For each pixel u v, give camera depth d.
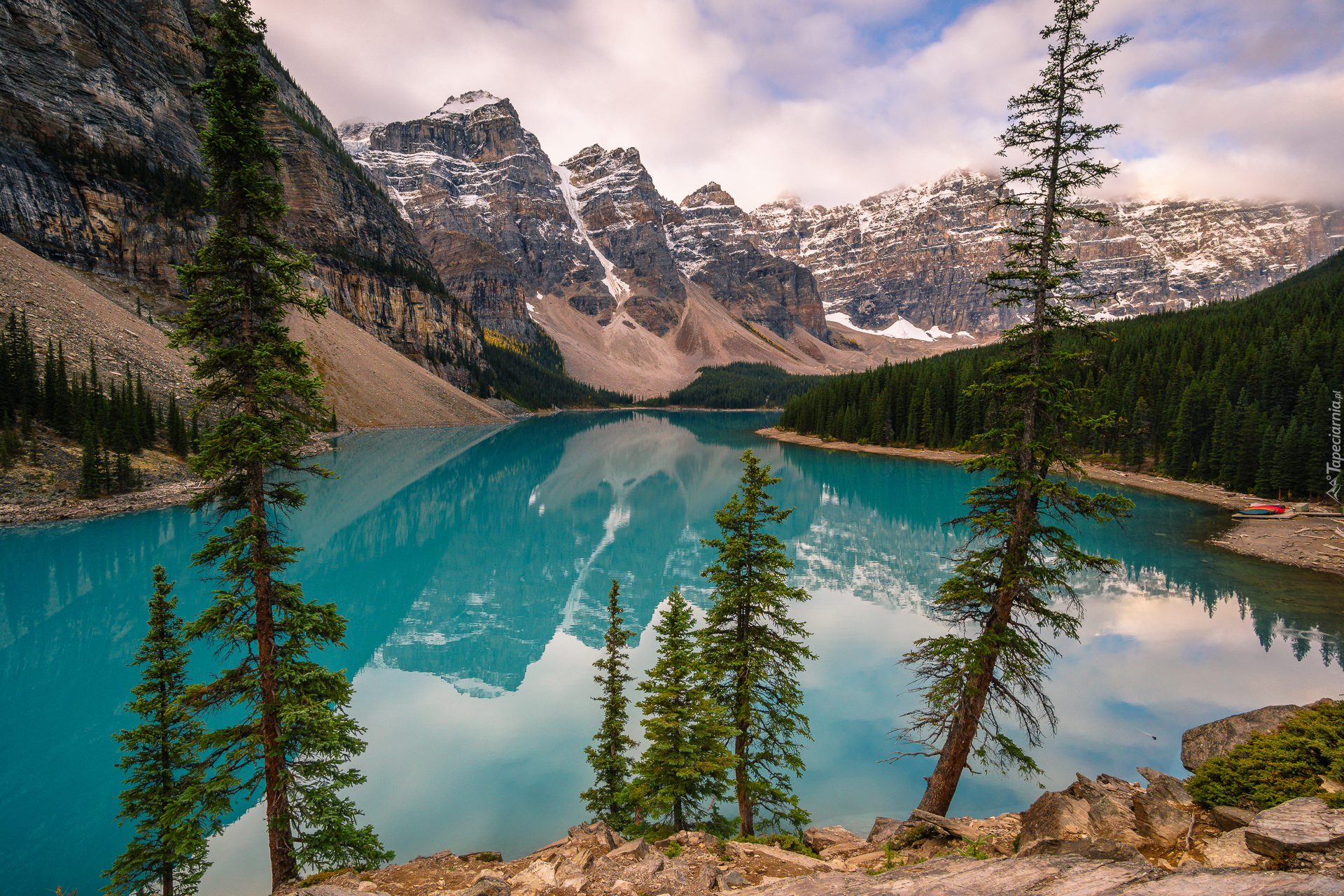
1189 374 82.00
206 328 12.05
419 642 34.78
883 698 26.84
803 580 43.72
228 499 12.53
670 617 16.19
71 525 47.84
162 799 12.63
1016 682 14.79
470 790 20.61
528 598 42.84
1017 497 14.35
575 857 10.90
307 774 13.12
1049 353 13.81
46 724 23.61
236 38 11.41
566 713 26.38
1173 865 8.46
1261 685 27.25
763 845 12.86
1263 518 57.66
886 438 119.19
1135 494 70.19
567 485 85.38
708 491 82.94
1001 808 19.39
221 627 12.45
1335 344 71.12
